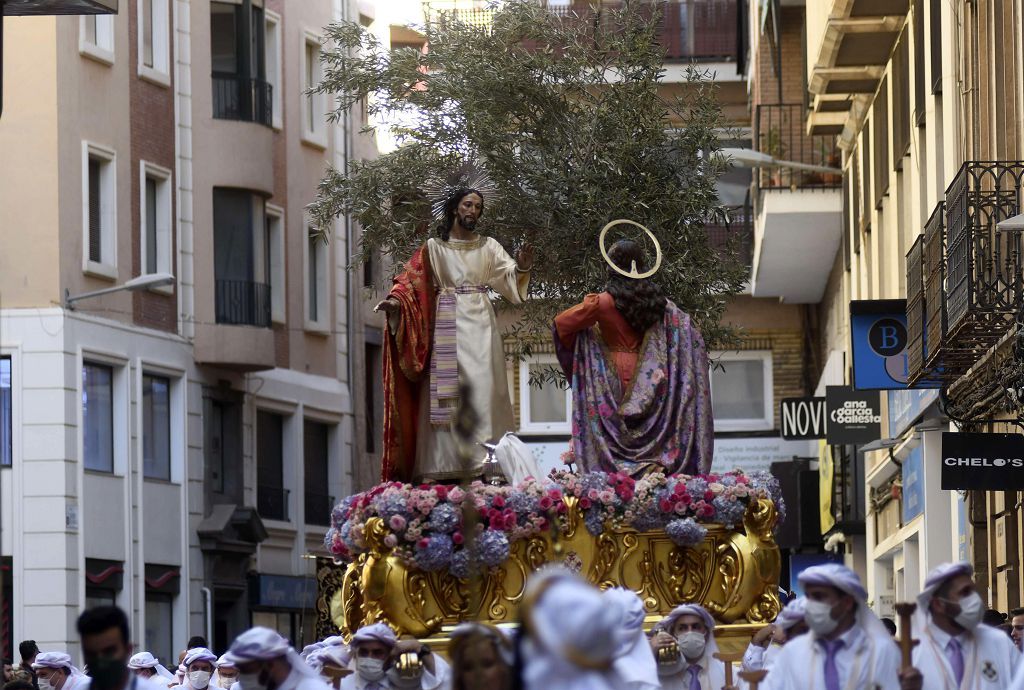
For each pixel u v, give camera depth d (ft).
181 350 128.98
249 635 32.89
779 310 150.51
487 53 91.86
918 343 72.79
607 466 47.34
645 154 88.48
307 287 148.36
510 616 46.26
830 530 127.03
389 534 45.80
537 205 85.61
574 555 46.26
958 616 33.63
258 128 135.64
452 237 50.08
